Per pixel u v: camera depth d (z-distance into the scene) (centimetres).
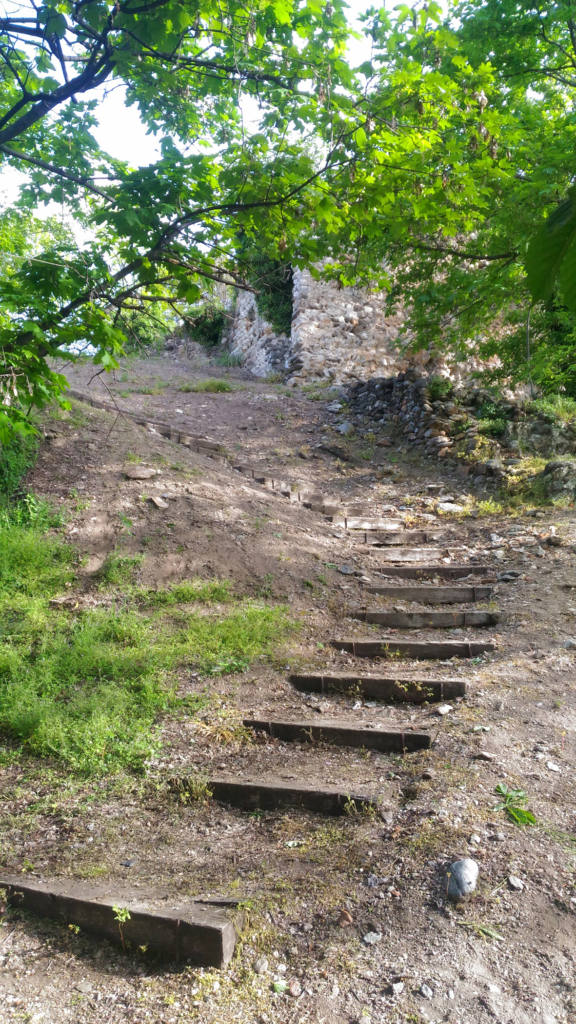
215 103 456
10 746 470
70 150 443
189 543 750
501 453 1112
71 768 442
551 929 290
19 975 297
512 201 522
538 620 621
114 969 299
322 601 703
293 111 382
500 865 321
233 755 457
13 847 375
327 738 463
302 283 1667
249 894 324
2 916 332
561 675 508
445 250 607
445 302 659
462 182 427
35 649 574
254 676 559
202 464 955
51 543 720
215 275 405
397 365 1694
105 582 685
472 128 469
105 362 335
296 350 1666
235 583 712
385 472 1124
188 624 629
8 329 317
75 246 368
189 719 493
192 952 295
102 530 752
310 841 362
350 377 1659
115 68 397
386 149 383
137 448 912
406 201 424
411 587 729
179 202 381
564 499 937
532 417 1152
